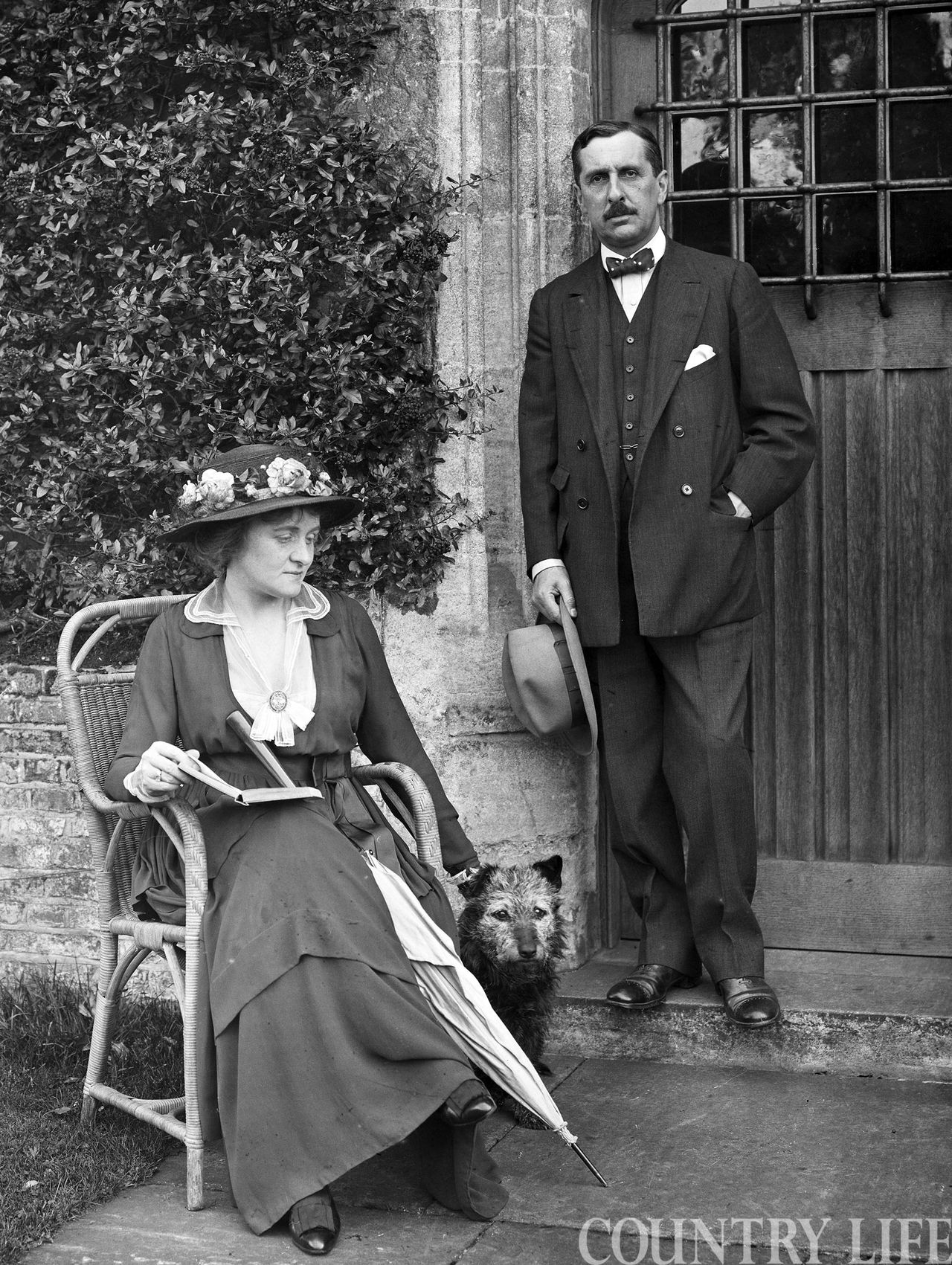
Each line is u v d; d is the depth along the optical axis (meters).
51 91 4.43
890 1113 3.39
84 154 4.32
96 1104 3.34
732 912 3.71
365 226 4.16
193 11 4.23
